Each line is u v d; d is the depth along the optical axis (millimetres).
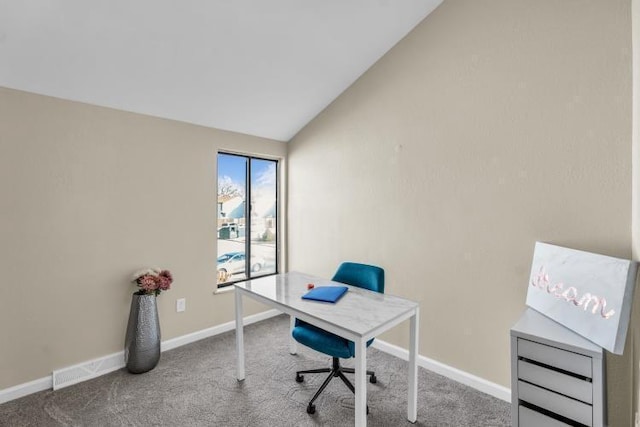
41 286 2152
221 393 2137
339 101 3041
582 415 1344
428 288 2420
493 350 2100
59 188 2209
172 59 2172
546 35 1848
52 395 2098
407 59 2506
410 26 2451
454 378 2275
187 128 2861
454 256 2271
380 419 1883
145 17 1845
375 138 2750
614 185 1645
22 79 1991
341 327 1596
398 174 2588
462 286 2236
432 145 2367
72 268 2273
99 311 2396
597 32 1679
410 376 1864
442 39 2297
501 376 2070
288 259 3672
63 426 1815
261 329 3230
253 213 3539
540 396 1449
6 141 2006
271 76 2602
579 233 1757
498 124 2043
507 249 2025
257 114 3025
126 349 2361
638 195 1393
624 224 1617
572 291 1552
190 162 2885
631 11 1570
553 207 1842
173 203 2783
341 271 2453
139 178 2580
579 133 1745
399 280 2604
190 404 2020
